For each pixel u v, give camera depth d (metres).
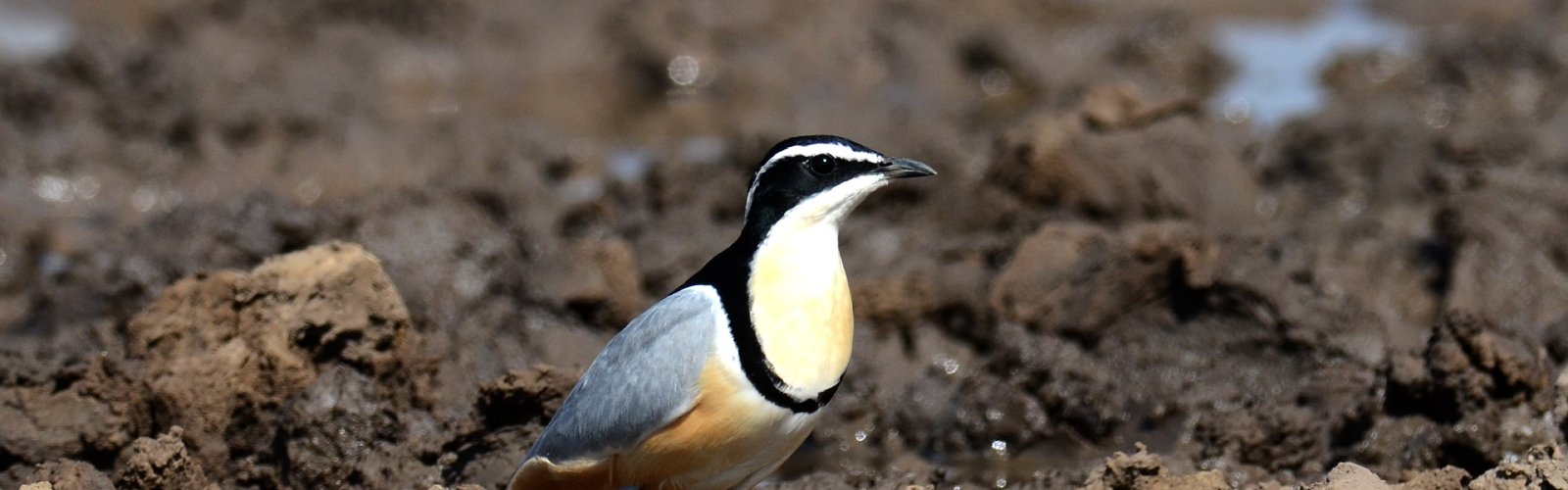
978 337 14.75
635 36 25.95
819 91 25.52
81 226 19.03
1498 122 20.98
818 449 13.48
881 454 13.45
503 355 13.59
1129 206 16.98
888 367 14.34
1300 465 12.63
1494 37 25.27
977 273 15.37
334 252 12.27
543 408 12.07
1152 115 17.47
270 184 20.17
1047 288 14.53
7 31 25.73
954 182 18.08
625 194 19.08
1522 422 12.38
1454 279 15.45
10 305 16.19
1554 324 14.40
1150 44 26.84
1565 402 12.34
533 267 14.96
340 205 16.09
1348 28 29.44
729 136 24.64
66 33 25.73
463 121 21.70
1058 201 17.11
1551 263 15.76
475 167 19.50
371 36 25.47
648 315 9.84
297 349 12.07
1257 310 13.98
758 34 26.39
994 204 17.30
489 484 11.92
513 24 26.27
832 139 9.75
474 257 15.38
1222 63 26.66
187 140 21.02
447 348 12.96
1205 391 13.52
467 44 25.83
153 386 11.89
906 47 26.33
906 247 16.97
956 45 26.55
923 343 14.73
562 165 20.95
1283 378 13.72
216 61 23.53
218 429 11.92
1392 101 23.20
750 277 9.59
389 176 20.30
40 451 11.77
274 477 11.98
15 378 12.13
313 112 21.28
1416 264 16.12
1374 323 13.98
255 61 24.14
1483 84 24.03
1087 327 14.30
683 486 9.92
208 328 12.06
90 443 11.84
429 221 15.63
